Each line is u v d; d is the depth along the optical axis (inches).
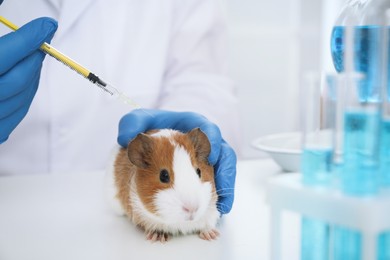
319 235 42.8
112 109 118.5
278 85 176.7
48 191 83.8
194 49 131.0
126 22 120.3
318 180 40.5
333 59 66.7
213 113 121.8
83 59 114.8
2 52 68.8
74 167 115.5
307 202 38.5
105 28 117.2
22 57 71.6
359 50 48.5
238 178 90.3
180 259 53.0
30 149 113.8
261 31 170.7
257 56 172.2
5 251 55.3
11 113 77.9
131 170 66.9
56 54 71.7
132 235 61.8
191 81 126.6
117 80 118.1
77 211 72.1
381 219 35.1
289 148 93.7
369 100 43.2
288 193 40.1
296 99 177.6
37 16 113.4
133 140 63.1
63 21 110.8
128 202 65.2
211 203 63.6
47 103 112.4
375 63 43.5
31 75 73.2
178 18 128.8
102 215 70.4
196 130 66.7
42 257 53.5
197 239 60.6
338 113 40.8
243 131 175.2
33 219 68.0
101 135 118.9
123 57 120.1
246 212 70.1
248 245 57.0
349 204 35.6
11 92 71.2
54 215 70.0
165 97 128.8
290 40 174.2
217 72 135.4
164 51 123.6
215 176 69.8
